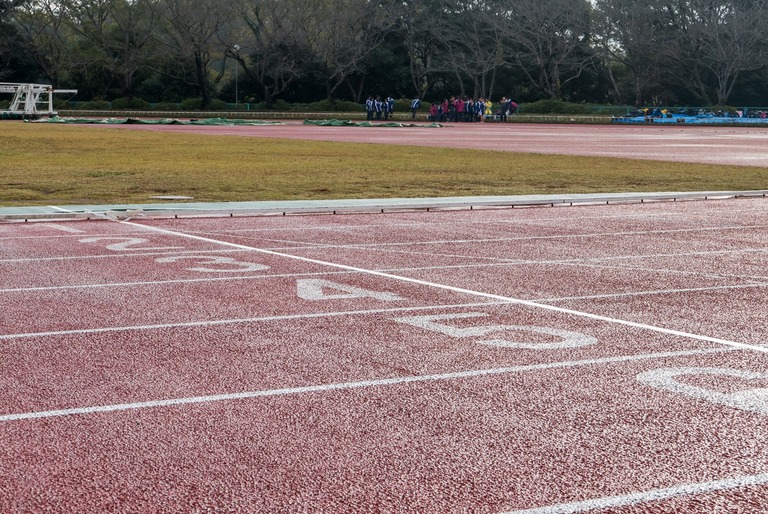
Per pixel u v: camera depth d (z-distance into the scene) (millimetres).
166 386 5820
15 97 69125
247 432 5000
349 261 10719
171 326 7434
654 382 5969
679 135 56031
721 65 95562
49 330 7266
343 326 7480
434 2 100188
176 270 10000
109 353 6590
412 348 6793
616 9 97500
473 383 5922
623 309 8219
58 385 5824
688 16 97812
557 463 4582
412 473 4453
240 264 10430
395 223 14344
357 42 95812
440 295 8781
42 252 11141
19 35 92875
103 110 88500
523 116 87312
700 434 5008
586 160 29922
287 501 4129
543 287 9234
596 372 6188
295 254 11211
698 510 4043
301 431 5023
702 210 16469
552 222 14617
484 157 31078
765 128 75938
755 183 21797
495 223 14438
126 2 93875
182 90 100938
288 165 26438
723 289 9211
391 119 83188
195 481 4344
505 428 5086
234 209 15273
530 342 6996
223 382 5910
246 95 102812
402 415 5297
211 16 90812
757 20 94812
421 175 23500
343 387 5828
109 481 4340
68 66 94188
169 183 20672
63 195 17906
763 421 5230
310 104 97188
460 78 98812
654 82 99375
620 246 12109
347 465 4551
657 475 4441
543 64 98812
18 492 4215
